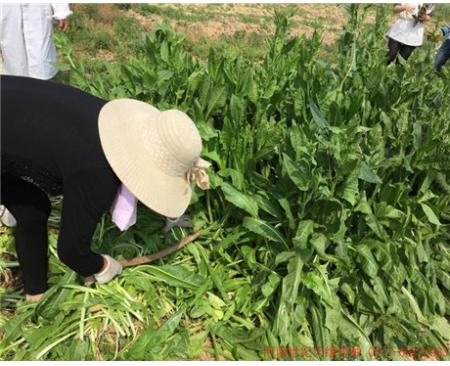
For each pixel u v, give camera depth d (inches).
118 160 68.7
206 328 95.3
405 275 101.4
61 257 78.2
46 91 71.0
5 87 69.9
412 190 118.9
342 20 395.5
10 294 98.3
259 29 332.2
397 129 112.9
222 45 274.8
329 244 99.0
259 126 107.8
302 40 129.3
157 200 71.7
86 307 92.0
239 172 104.1
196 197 105.7
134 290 98.3
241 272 106.1
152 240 107.2
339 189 94.4
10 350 88.2
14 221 109.7
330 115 108.7
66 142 68.1
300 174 89.9
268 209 101.2
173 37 128.5
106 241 105.3
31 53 154.9
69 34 241.3
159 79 112.3
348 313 101.3
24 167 71.4
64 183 70.7
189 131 70.4
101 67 212.8
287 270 100.6
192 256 108.0
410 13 211.6
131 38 262.7
